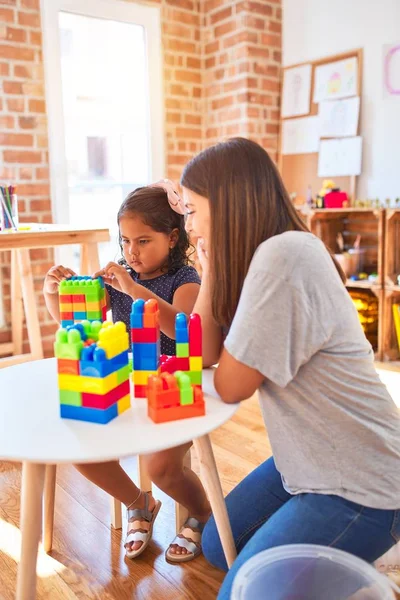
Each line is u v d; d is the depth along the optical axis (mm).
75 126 2965
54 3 2793
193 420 909
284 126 3297
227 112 3287
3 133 2699
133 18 3070
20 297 2693
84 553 1392
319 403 937
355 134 2969
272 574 904
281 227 986
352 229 3123
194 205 1007
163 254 1400
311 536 938
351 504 931
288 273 886
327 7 3029
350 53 2951
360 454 932
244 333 901
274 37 3227
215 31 3277
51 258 2877
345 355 932
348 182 3049
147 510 1434
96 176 3074
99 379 882
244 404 2303
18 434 860
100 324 989
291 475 984
